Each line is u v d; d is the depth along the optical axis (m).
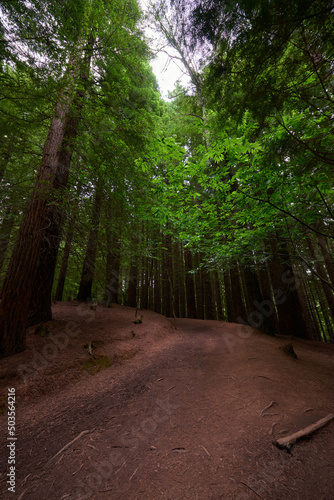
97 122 5.12
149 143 5.93
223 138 4.18
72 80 4.21
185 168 5.33
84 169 5.84
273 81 2.25
